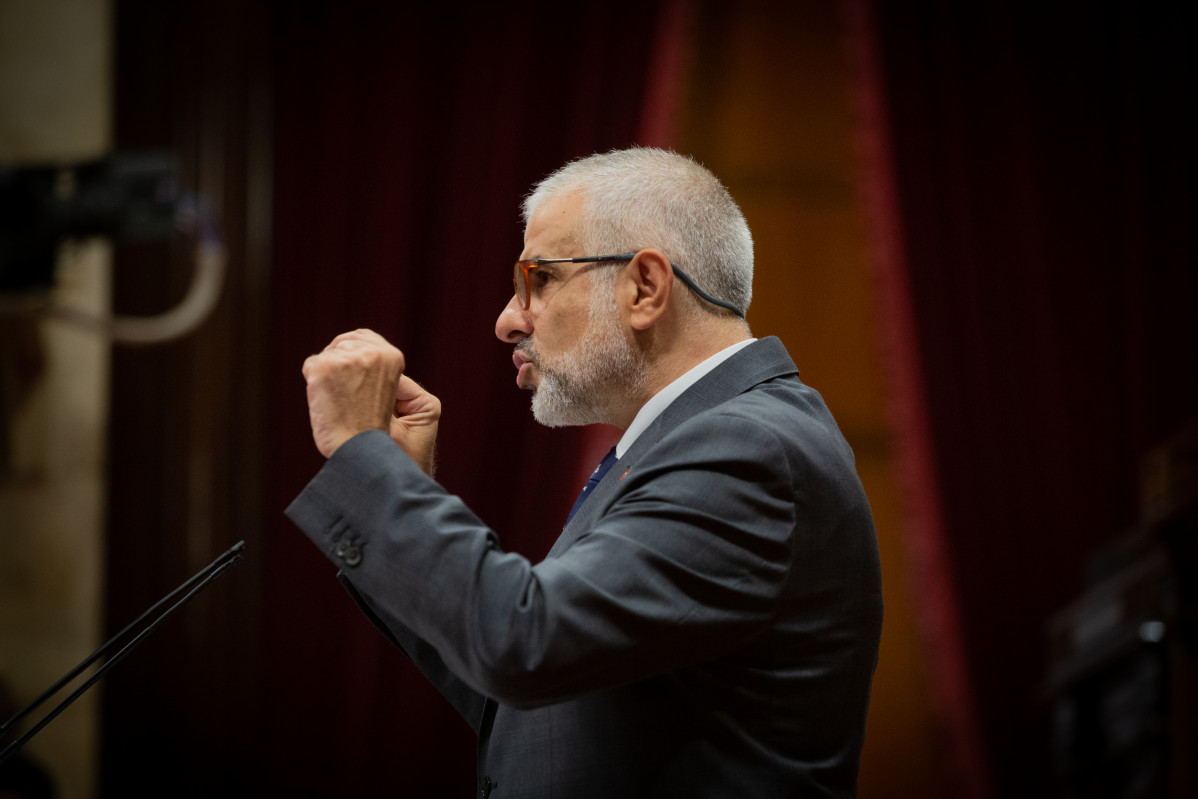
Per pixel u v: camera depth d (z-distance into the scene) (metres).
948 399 14.17
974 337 14.22
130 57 12.47
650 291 4.04
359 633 12.80
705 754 3.50
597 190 4.19
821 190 14.42
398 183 13.13
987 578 14.14
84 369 12.48
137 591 12.30
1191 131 14.54
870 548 3.79
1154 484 13.26
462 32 13.41
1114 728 11.87
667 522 3.34
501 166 13.28
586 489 4.20
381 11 13.30
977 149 14.45
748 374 3.99
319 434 3.62
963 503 14.12
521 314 4.28
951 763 14.04
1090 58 14.60
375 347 3.76
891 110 14.25
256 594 12.56
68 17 12.60
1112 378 14.45
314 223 12.98
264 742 12.66
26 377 12.41
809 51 14.41
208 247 12.16
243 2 12.73
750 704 3.54
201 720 12.25
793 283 14.37
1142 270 14.45
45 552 12.42
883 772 14.05
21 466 12.40
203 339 12.44
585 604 3.17
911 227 14.20
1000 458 14.22
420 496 3.41
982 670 14.05
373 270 13.01
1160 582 12.13
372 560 3.34
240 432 12.55
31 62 12.58
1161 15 14.62
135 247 12.36
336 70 13.13
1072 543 14.21
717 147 14.18
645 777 3.48
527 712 3.77
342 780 12.70
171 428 12.37
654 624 3.21
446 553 3.28
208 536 12.40
